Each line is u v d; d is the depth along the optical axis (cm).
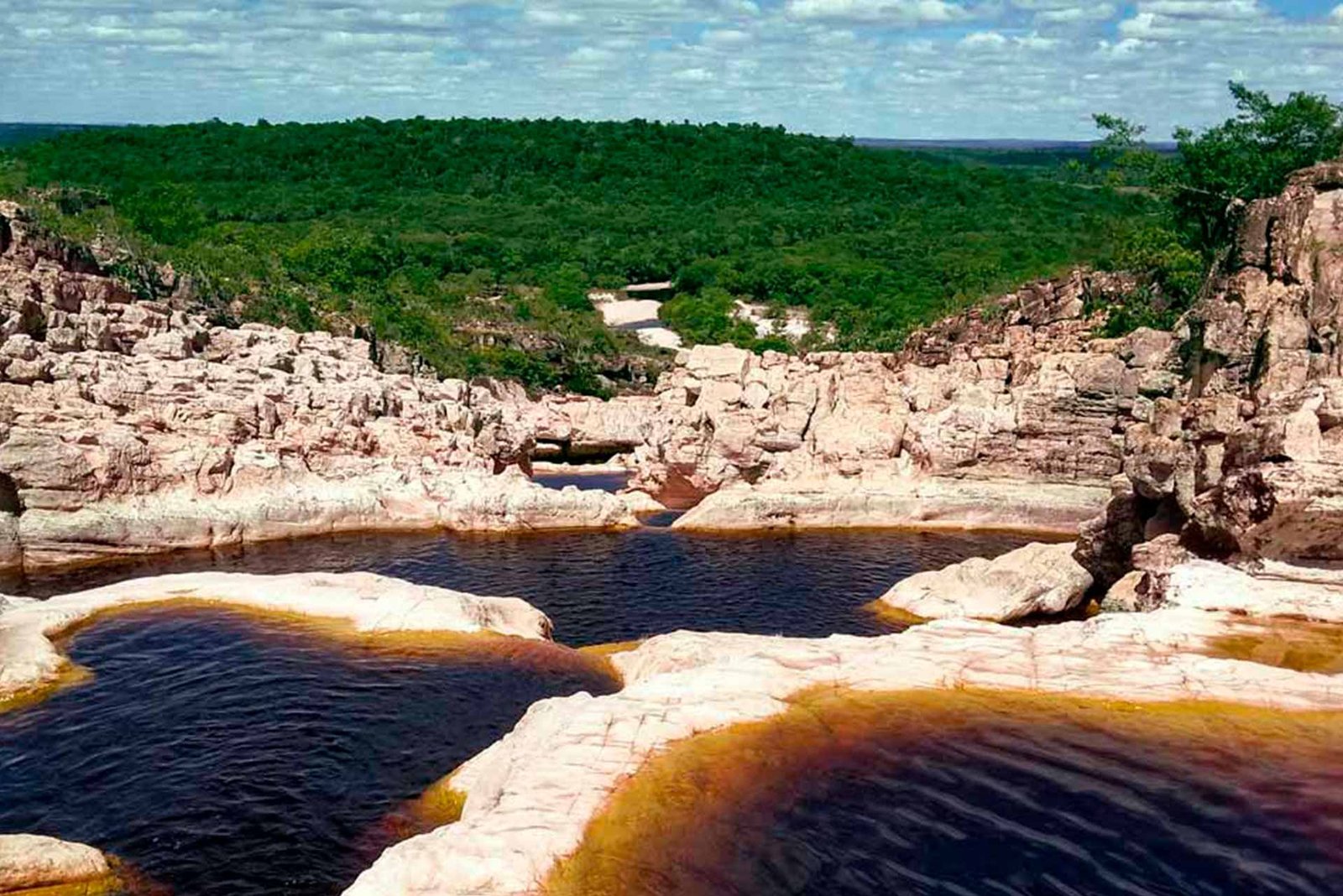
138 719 2686
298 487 5212
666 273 14862
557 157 19562
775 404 6259
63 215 9025
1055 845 1825
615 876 1705
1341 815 1881
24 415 4738
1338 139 7288
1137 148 8200
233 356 6000
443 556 4756
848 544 5078
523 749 2103
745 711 2195
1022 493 5581
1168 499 3447
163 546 4703
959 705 2270
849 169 19838
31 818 2214
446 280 13125
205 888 1978
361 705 2769
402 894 1620
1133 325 6988
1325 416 2875
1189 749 2098
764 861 1769
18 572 4353
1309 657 2483
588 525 5400
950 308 9919
